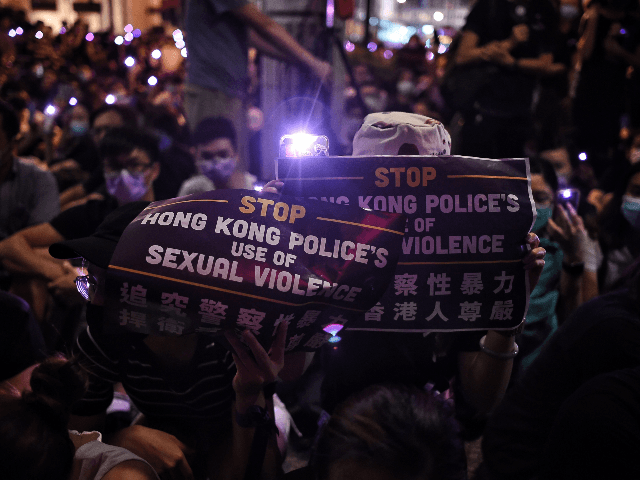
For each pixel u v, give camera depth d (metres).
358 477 0.98
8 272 2.85
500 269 1.30
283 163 1.30
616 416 1.22
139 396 1.64
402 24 21.12
